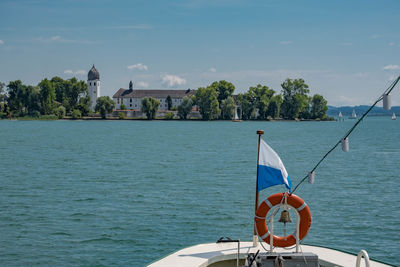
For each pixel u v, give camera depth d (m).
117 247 19.95
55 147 80.44
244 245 11.41
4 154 66.44
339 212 26.75
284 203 10.29
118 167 50.16
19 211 26.77
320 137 115.00
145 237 21.47
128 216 25.55
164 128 167.88
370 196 32.03
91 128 162.25
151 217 25.31
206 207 27.94
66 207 27.98
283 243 10.39
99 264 17.89
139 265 17.83
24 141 95.81
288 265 9.61
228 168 49.19
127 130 149.00
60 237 21.42
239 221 24.41
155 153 69.19
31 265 17.70
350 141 100.62
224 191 34.00
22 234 21.84
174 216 25.56
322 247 11.31
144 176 42.62
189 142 95.31
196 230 22.69
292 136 118.94
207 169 48.22
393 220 24.78
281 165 10.82
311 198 31.25
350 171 47.06
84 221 24.39
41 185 37.03
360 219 24.98
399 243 20.67
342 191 34.25
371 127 198.00
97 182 38.78
